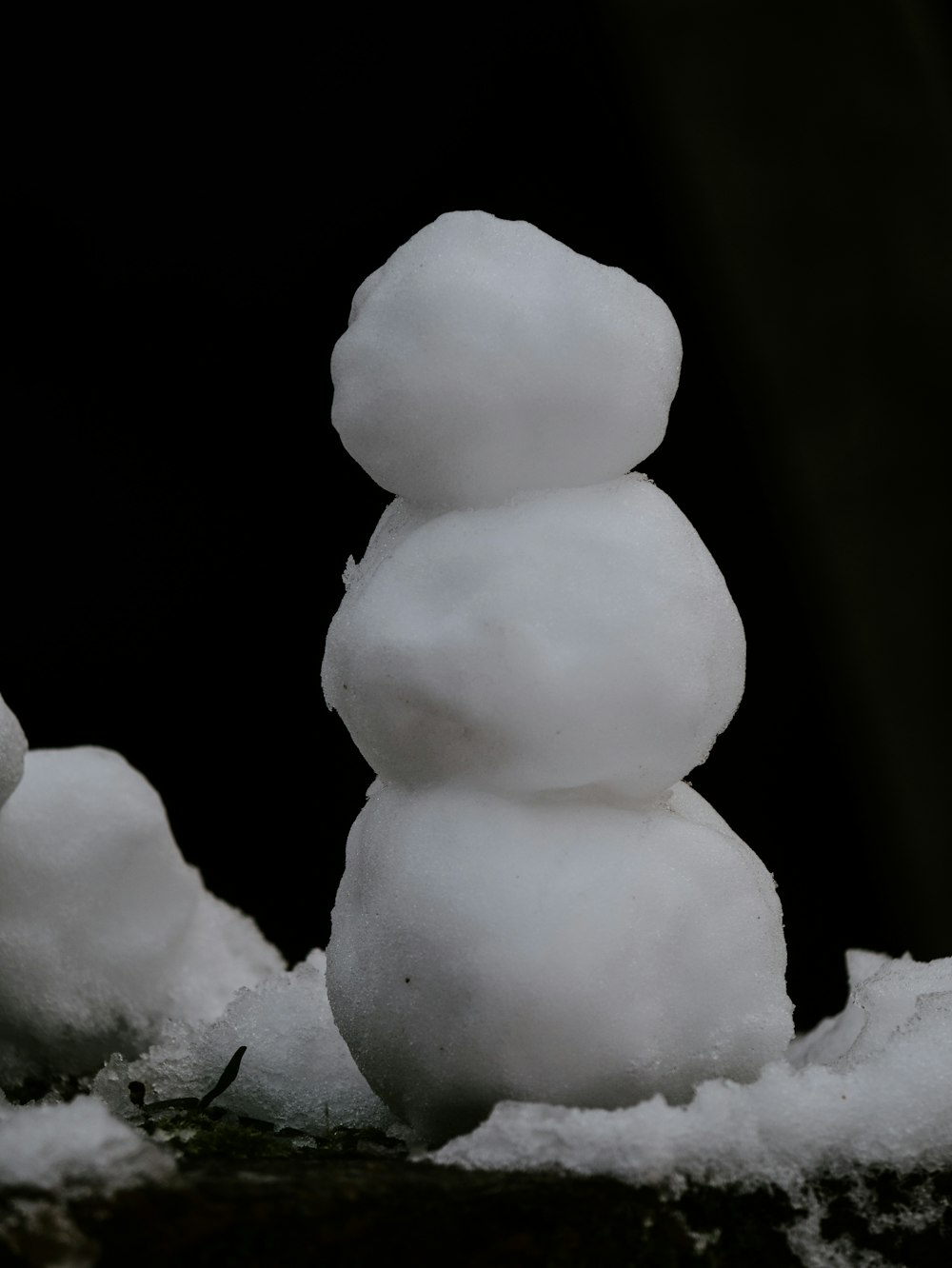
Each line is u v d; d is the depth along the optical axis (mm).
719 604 1002
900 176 2236
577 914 978
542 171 2641
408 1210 938
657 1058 981
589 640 987
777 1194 968
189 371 2652
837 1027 1113
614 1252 951
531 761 988
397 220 2666
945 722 2250
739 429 2400
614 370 999
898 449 2250
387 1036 992
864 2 2217
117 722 2613
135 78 2598
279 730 2652
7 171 2586
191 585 2646
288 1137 1037
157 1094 1075
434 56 2615
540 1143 961
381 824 1005
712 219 2260
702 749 1002
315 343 2670
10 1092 1123
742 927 993
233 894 2605
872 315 2248
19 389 2596
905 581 2254
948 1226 974
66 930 1130
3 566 2582
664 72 2250
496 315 1000
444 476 1007
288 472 2674
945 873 2250
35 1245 912
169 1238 921
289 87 2625
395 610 997
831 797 2430
